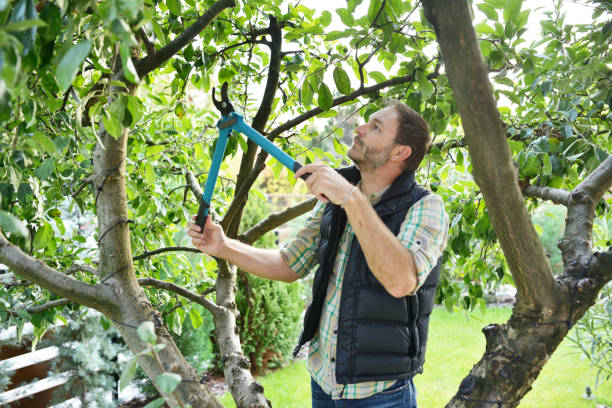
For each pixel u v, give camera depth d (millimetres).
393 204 1152
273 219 1709
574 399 3963
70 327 3229
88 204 1953
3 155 829
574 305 840
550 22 1399
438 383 4418
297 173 1037
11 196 1063
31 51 511
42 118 1205
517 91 1650
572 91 1449
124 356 3814
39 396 3357
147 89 2061
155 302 1981
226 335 1319
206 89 1522
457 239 1750
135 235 2053
